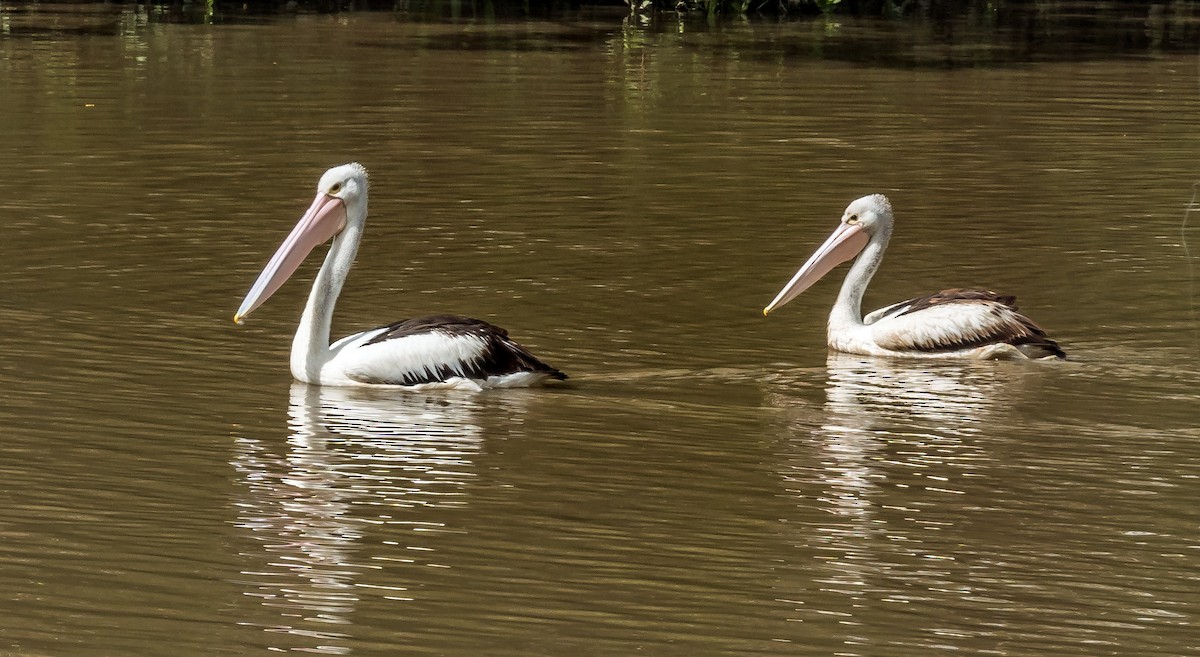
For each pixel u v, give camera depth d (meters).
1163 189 21.27
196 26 40.03
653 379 13.51
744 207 20.28
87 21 40.53
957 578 9.17
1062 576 9.23
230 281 16.56
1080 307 15.91
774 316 15.74
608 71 32.44
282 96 28.38
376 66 32.66
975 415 12.49
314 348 13.23
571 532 9.80
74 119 25.61
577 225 19.28
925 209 20.17
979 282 16.86
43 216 19.16
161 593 8.70
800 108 27.83
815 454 11.48
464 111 27.11
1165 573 9.30
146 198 20.23
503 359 13.25
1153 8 48.81
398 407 12.59
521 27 41.25
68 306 15.41
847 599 8.83
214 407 12.41
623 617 8.52
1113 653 8.19
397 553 9.39
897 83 31.20
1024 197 20.83
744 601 8.77
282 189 20.83
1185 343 14.64
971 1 49.62
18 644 7.97
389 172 22.06
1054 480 10.97
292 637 8.15
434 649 8.05
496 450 11.47
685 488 10.70
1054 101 28.84
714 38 39.28
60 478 10.57
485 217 19.61
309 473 10.83
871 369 13.94
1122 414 12.55
